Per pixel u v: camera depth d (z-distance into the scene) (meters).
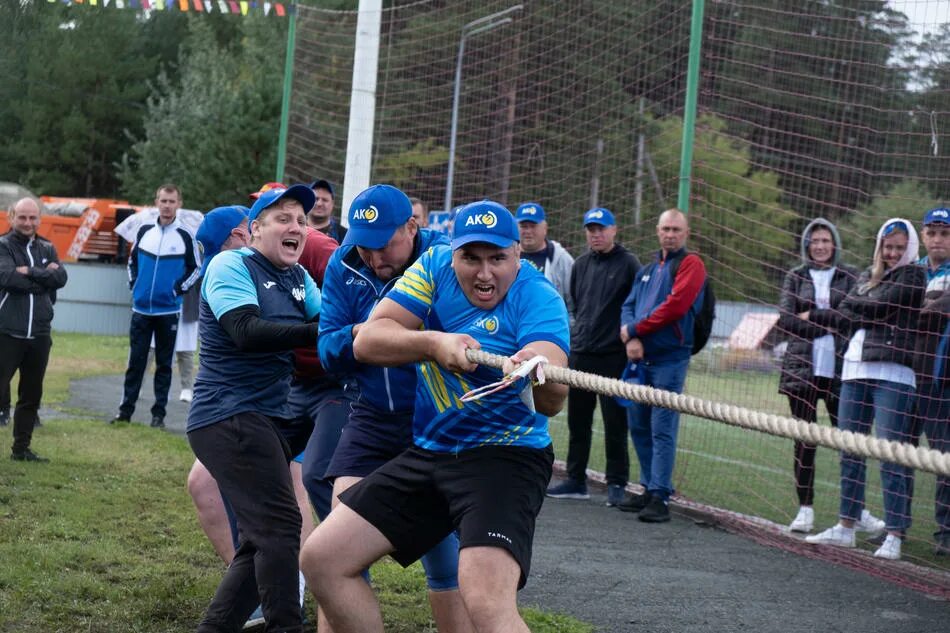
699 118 12.62
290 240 4.19
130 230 11.00
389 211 3.86
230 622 4.03
